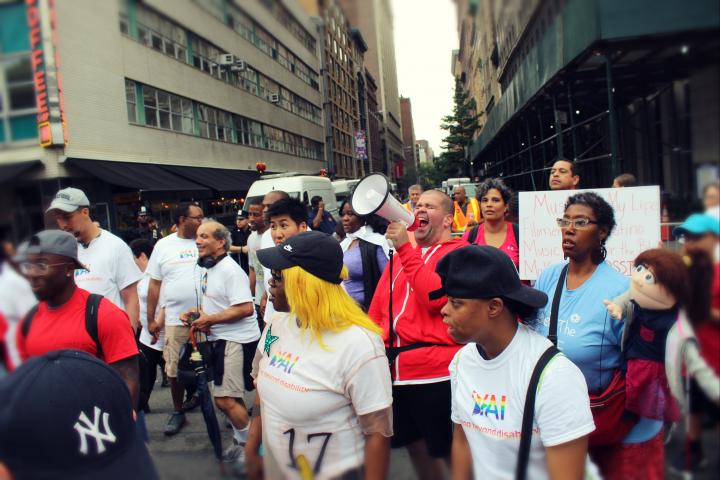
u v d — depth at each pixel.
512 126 5.45
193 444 3.21
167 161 10.34
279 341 1.72
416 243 2.57
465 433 1.46
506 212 3.77
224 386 3.07
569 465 1.27
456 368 1.53
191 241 3.84
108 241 3.07
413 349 2.18
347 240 3.24
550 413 1.29
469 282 1.32
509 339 1.38
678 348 0.70
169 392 4.76
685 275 0.68
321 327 1.62
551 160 5.99
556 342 1.81
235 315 3.14
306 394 1.58
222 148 12.30
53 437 1.12
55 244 1.95
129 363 2.15
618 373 1.63
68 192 2.89
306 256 1.62
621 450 1.44
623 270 1.77
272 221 3.40
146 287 4.12
